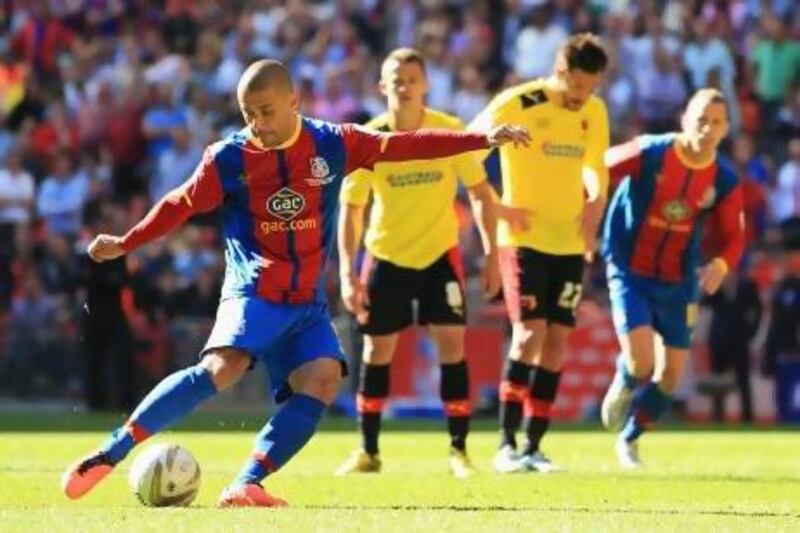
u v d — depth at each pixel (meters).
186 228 67.75
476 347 61.09
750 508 26.91
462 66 75.38
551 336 36.47
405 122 34.66
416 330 61.19
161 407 25.30
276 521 22.86
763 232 68.31
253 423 54.94
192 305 65.25
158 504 25.55
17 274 68.19
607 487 31.19
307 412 25.89
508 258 36.34
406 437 49.38
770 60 77.12
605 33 74.69
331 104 71.88
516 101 35.94
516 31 77.69
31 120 77.38
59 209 71.38
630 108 73.25
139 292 64.19
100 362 63.28
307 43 78.69
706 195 37.06
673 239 37.22
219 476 33.44
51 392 66.56
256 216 25.89
